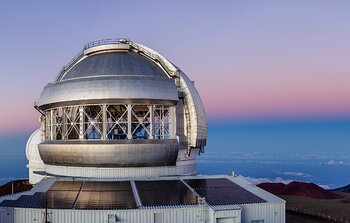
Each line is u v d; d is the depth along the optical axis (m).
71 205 32.66
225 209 32.53
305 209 58.69
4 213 32.16
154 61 50.69
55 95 45.59
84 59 52.09
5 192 56.66
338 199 67.62
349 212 55.31
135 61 48.72
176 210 32.28
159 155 43.69
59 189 37.94
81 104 44.00
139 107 49.03
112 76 44.38
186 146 47.50
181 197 35.50
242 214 34.34
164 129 46.19
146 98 43.59
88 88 43.41
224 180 43.78
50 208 31.89
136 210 31.64
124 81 43.62
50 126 50.19
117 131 49.44
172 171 46.03
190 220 32.53
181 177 44.38
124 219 31.56
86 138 46.84
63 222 31.56
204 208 32.66
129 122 43.88
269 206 35.28
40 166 59.75
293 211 58.72
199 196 36.00
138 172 44.03
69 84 44.91
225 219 33.00
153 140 43.78
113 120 49.34
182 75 49.94
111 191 37.00
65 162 44.84
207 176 45.75
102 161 42.78
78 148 42.88
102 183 40.25
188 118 47.53
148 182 41.03
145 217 31.80
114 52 50.91
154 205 32.88
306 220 52.34
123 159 42.78
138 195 35.75
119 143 42.34
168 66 49.69
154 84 44.38
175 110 46.22
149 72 47.81
